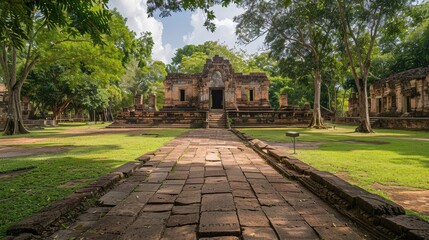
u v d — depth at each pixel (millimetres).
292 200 4266
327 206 4062
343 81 41219
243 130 23625
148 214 3703
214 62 35250
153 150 10406
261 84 37125
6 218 3641
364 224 3229
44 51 20641
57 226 3312
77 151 10430
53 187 5227
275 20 24078
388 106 32406
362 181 5574
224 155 9148
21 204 4211
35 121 32125
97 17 4859
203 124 29125
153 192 4750
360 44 23250
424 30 30922
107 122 46188
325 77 29125
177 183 5387
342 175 6121
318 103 26531
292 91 51500
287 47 26344
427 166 7082
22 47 4598
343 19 19953
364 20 20109
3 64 20875
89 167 7152
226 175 6082
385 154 9117
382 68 37156
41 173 6434
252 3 24078
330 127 26047
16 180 5750
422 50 31266
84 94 34344
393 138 15461
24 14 4172
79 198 4023
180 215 3648
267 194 4586
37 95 32344
